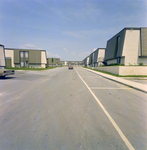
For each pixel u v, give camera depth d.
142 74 13.18
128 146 2.13
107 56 28.69
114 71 15.09
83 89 6.85
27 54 39.09
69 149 2.04
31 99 4.80
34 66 40.00
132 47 19.70
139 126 2.81
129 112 3.62
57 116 3.29
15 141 2.24
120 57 21.03
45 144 2.16
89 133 2.51
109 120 3.09
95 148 2.07
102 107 4.00
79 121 3.02
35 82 9.30
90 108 3.90
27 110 3.69
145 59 19.75
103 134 2.48
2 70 10.81
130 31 19.62
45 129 2.65
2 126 2.76
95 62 41.69
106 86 7.87
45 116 3.28
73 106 4.06
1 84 8.32
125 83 8.51
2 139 2.30
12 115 3.34
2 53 22.94
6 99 4.79
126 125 2.85
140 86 7.39
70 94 5.65
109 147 2.10
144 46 19.28
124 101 4.70
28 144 2.16
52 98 4.95
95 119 3.13
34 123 2.90
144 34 19.44
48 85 8.00
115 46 23.72
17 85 7.95
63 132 2.54
